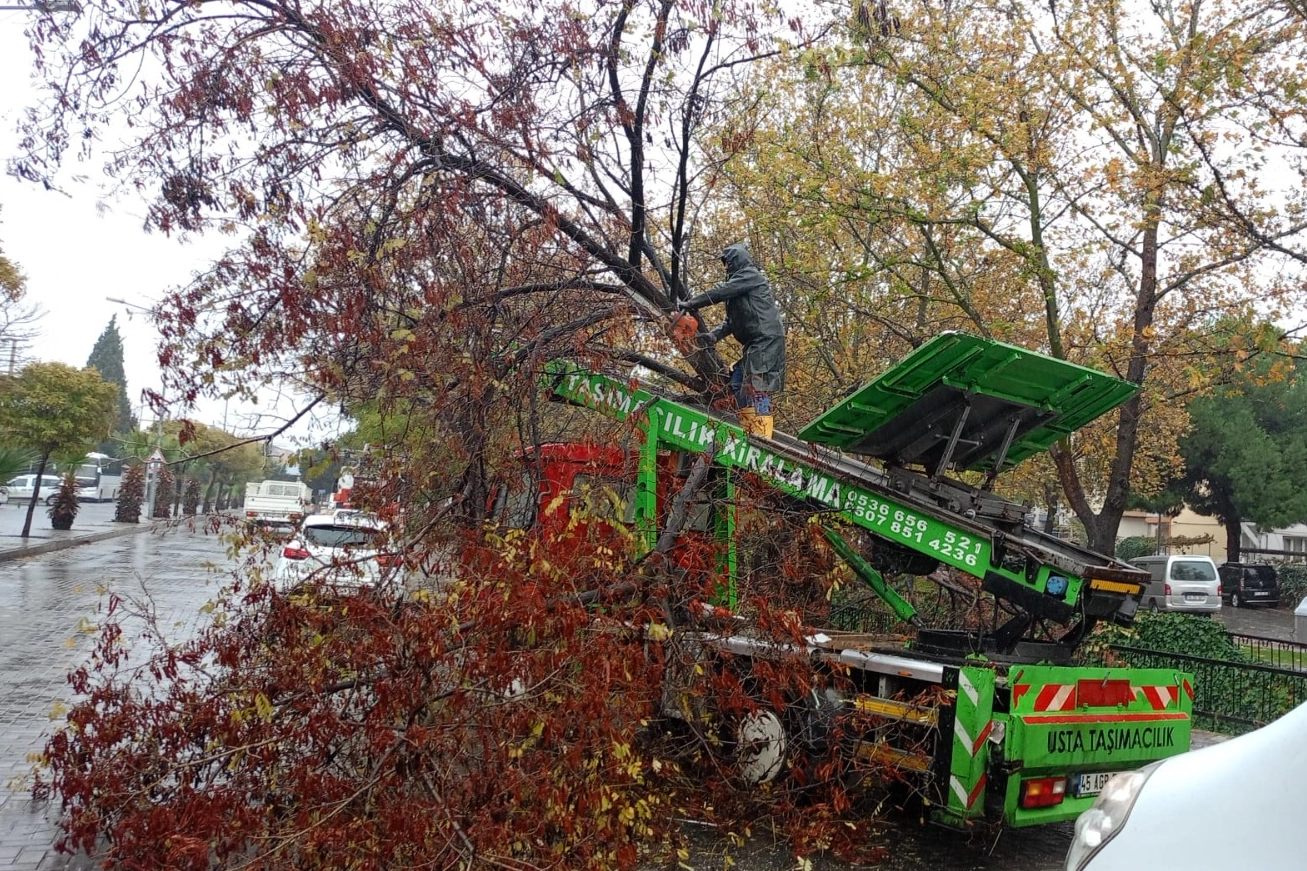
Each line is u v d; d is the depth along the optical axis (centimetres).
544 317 677
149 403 590
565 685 475
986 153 1143
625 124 736
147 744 512
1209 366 1117
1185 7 1134
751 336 807
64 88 633
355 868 427
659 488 712
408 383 600
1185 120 1016
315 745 469
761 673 596
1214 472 3609
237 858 457
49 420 2538
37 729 764
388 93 657
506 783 446
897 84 1212
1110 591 620
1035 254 1146
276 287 592
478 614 477
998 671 584
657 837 588
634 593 589
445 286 617
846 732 628
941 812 580
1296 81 986
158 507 3850
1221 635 1281
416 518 581
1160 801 227
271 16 654
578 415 741
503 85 672
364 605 484
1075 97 1119
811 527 665
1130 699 612
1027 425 710
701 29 736
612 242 774
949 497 686
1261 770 213
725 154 865
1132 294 1270
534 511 645
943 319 1430
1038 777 572
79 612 1347
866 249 1317
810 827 605
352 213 633
